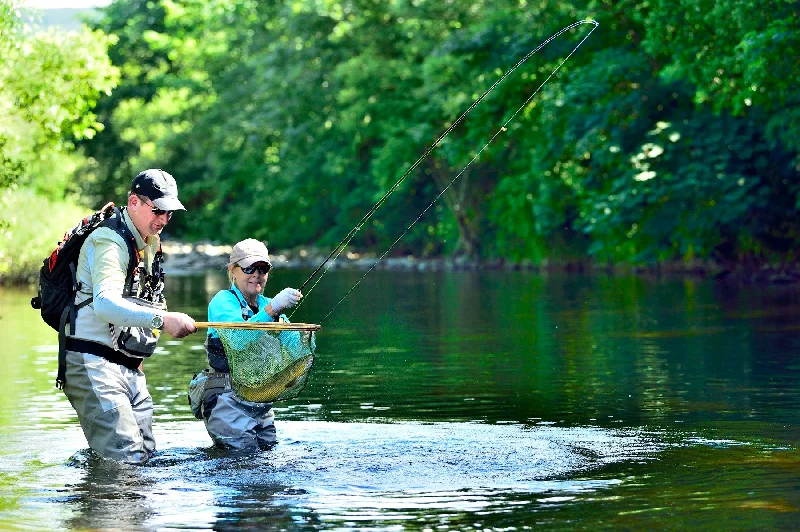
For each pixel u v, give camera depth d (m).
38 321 24.09
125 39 70.94
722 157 36.47
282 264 54.94
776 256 37.88
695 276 37.16
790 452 9.22
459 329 21.22
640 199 36.59
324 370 15.29
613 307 25.50
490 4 47.22
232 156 66.75
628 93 38.75
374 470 8.63
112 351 9.12
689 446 9.49
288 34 59.75
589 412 11.45
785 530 6.87
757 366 14.83
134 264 9.04
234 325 8.88
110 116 73.31
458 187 52.00
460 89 46.59
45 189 53.16
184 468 8.76
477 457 9.08
